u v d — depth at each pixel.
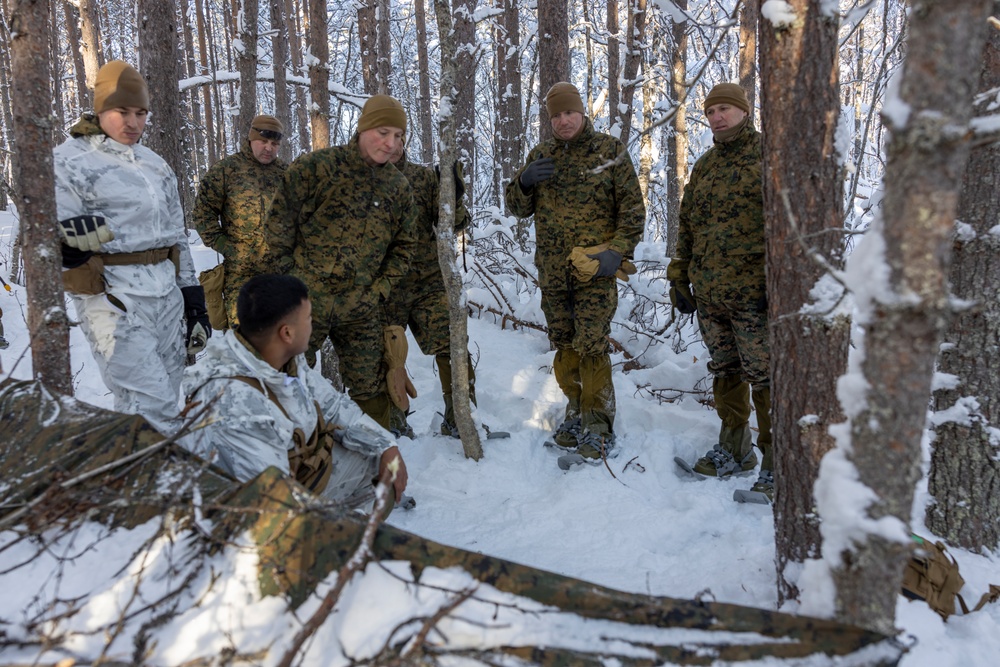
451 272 3.29
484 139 19.33
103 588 1.34
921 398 1.20
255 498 1.42
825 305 1.73
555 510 2.96
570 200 3.50
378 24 6.53
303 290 2.12
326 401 2.35
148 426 1.69
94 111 2.80
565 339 3.72
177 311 3.09
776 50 1.73
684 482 3.36
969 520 2.35
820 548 1.78
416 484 3.28
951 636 1.87
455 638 1.23
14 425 1.77
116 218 2.79
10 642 1.25
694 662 1.26
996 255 2.25
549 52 6.01
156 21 4.95
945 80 1.02
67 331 2.12
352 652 1.22
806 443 1.79
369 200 3.20
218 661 1.21
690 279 3.29
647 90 11.34
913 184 1.08
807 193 1.74
